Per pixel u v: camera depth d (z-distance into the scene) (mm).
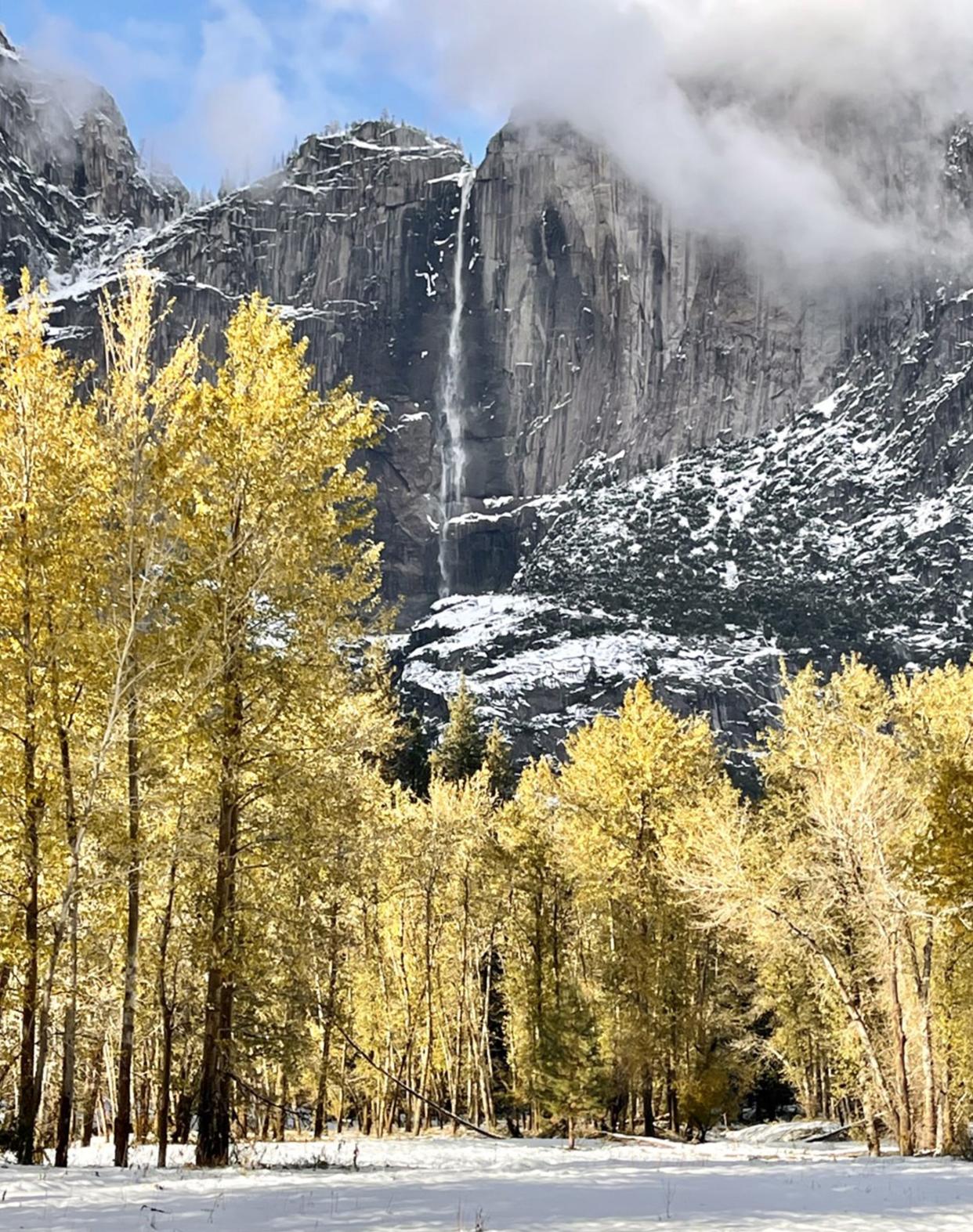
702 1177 15344
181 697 17266
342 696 18906
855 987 28062
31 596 16484
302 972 18984
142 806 17281
